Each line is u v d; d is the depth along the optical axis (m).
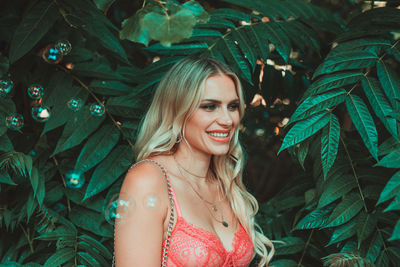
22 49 1.72
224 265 1.52
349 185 1.84
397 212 1.87
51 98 1.91
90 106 1.93
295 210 2.22
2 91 1.80
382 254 1.74
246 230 1.77
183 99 1.59
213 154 1.76
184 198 1.57
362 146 2.03
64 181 2.01
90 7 1.82
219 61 1.64
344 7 3.41
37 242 2.03
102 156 1.89
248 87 2.24
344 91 1.68
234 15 2.09
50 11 1.81
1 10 2.15
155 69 1.97
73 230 1.90
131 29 1.07
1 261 1.96
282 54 1.92
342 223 1.74
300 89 2.34
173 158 1.68
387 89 1.62
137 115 1.99
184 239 1.48
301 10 2.25
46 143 2.04
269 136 2.79
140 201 1.48
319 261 2.03
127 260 1.42
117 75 2.03
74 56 2.06
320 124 1.63
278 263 2.00
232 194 1.81
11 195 2.07
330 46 2.31
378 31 1.81
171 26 1.01
